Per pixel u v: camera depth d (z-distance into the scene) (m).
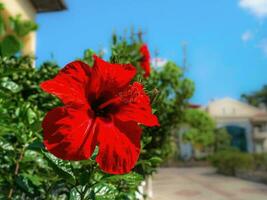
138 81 1.95
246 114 41.31
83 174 1.71
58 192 2.26
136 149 1.62
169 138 5.18
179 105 6.10
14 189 2.23
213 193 12.29
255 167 21.11
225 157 20.14
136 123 1.66
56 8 9.55
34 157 2.31
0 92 2.29
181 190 12.77
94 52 3.47
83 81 1.66
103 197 1.75
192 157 35.66
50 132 1.52
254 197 11.53
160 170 23.64
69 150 1.51
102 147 1.56
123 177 1.84
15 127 2.28
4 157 2.35
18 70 2.53
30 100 3.21
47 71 3.54
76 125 1.56
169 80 6.71
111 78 1.72
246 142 40.41
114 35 3.49
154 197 10.83
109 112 1.69
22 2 8.55
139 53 4.32
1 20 5.25
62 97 1.57
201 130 32.50
